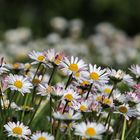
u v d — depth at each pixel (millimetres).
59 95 3791
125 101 4016
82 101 3916
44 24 20078
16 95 4730
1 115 4113
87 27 19922
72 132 4141
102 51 12484
